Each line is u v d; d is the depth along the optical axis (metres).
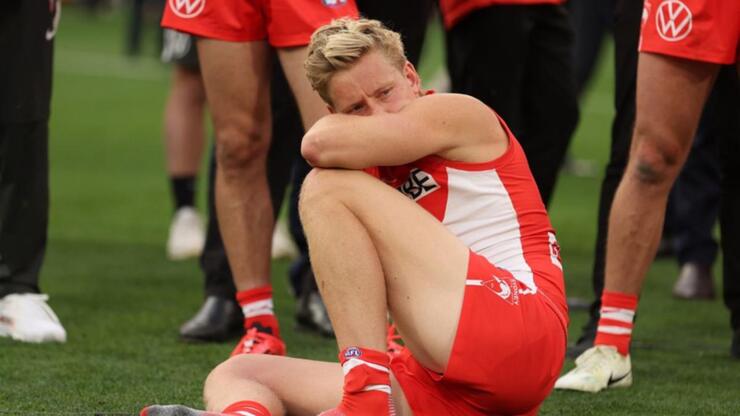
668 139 14.38
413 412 11.31
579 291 21.55
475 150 11.57
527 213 11.74
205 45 15.18
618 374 14.81
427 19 17.44
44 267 22.86
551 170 19.08
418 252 10.99
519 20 18.47
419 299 10.95
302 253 19.14
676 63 14.12
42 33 16.86
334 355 16.56
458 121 11.45
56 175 34.16
